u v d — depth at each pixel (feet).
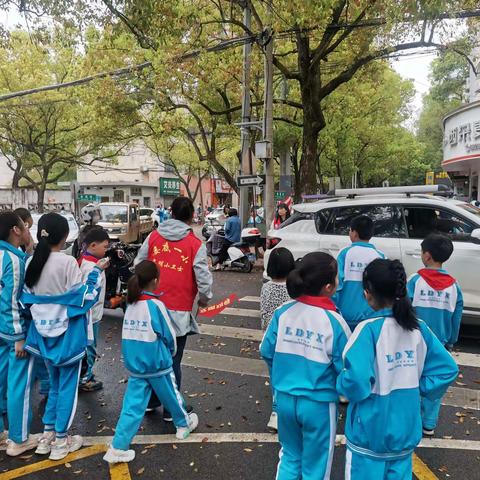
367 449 7.22
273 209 37.55
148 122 55.11
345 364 7.30
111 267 21.39
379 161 107.24
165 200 146.51
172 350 11.20
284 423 8.32
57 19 25.23
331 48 36.83
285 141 64.23
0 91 74.02
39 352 10.64
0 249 10.79
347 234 20.63
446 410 13.08
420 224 19.44
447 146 55.31
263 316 11.66
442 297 11.32
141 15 24.47
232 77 50.52
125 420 10.61
